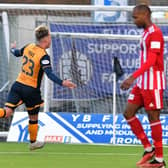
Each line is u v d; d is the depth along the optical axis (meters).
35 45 27.11
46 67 26.08
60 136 33.22
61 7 33.31
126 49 35.06
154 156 23.30
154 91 22.47
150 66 21.92
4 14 34.94
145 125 32.62
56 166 24.23
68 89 35.03
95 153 28.98
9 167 23.86
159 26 35.53
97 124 33.28
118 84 35.06
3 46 35.38
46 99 33.97
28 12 35.47
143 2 42.94
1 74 35.66
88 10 33.41
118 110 35.06
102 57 35.19
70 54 35.00
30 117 28.20
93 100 35.28
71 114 33.50
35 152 29.16
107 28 35.50
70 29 35.47
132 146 32.09
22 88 27.17
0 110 27.03
